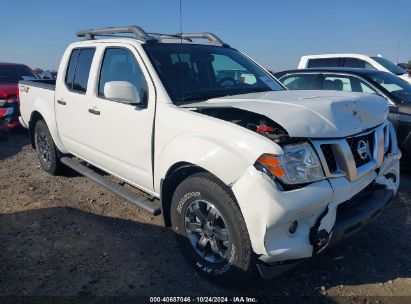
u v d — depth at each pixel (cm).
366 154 307
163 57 378
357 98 327
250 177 259
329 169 277
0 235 394
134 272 330
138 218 433
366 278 321
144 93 362
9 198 496
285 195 254
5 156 712
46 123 534
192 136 302
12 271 329
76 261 346
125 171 396
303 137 267
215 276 304
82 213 447
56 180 561
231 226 281
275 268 275
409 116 562
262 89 416
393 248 367
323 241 274
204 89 378
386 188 339
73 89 472
